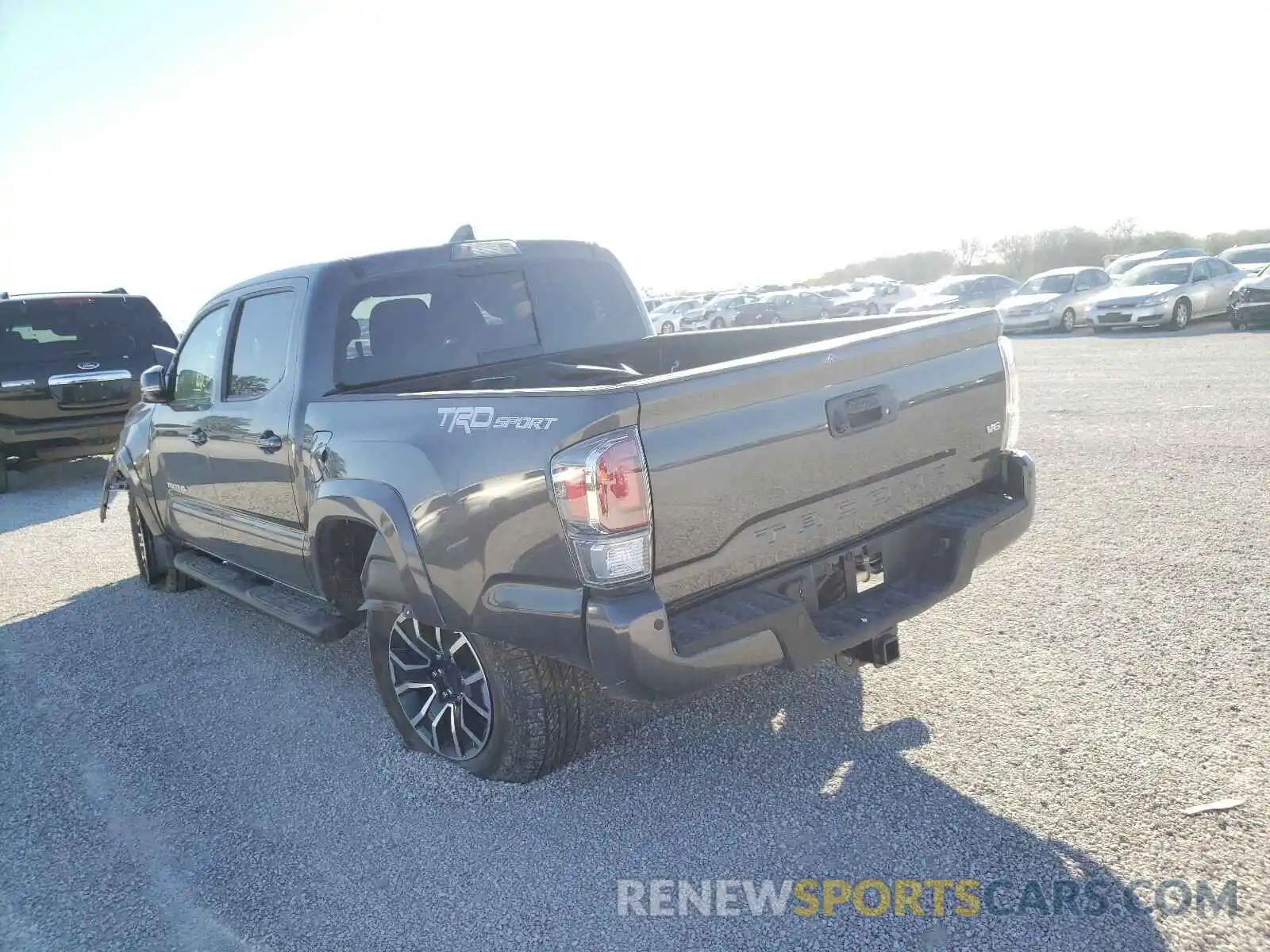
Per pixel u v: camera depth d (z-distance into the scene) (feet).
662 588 9.65
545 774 11.77
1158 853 9.43
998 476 12.97
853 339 11.13
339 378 14.12
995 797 10.61
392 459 11.55
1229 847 9.43
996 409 12.75
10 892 10.56
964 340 12.28
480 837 10.87
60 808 12.32
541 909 9.51
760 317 111.75
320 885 10.25
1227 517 20.02
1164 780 10.63
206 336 17.34
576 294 17.02
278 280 15.12
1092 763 11.08
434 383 14.74
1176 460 25.75
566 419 9.46
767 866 9.83
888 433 11.30
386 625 12.76
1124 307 69.15
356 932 9.41
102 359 37.06
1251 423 30.07
